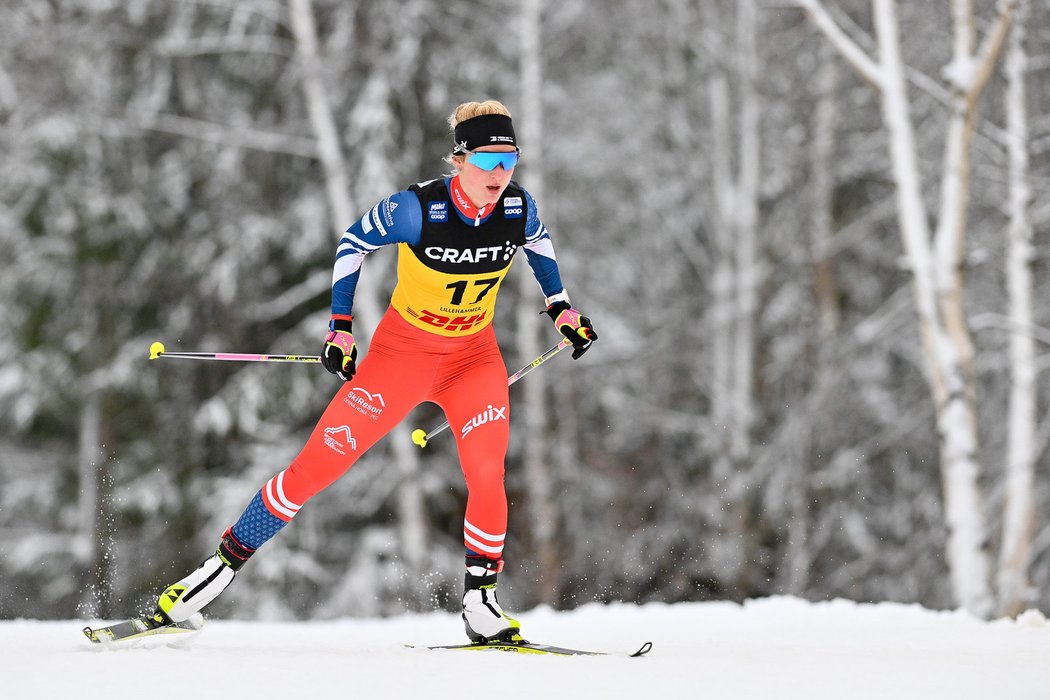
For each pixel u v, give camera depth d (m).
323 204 56.81
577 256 62.72
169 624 13.38
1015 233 44.41
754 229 59.50
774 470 58.09
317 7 57.31
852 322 63.00
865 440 59.81
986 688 10.54
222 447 59.09
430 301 13.47
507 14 58.88
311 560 54.25
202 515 58.19
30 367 61.56
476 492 13.66
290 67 56.84
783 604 22.78
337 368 13.14
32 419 63.53
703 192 63.19
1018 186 44.31
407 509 54.06
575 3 59.41
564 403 61.22
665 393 64.00
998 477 55.62
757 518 59.47
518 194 13.64
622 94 62.97
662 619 21.33
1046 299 53.84
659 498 63.84
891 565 58.06
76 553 61.12
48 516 64.38
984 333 55.38
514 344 60.25
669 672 11.05
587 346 14.51
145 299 61.69
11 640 14.76
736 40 60.00
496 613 13.55
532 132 54.62
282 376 55.47
